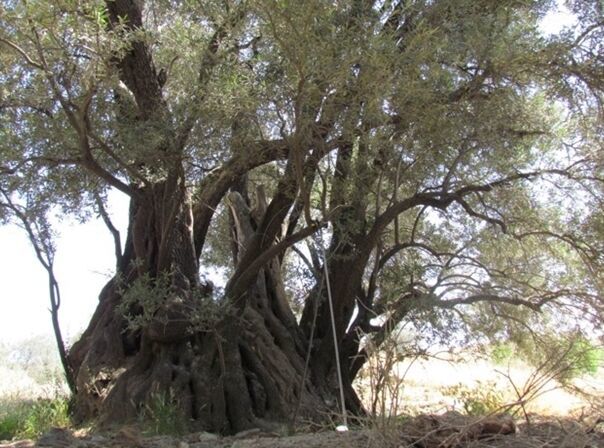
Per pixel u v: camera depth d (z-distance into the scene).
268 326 13.72
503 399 13.44
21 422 12.31
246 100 9.61
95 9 8.86
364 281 15.36
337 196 11.53
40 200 11.86
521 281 13.91
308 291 14.49
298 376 12.99
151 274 12.70
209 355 12.34
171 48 11.16
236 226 15.43
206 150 10.70
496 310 14.41
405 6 9.49
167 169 10.87
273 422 12.21
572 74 11.25
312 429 12.02
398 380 6.79
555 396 11.48
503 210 14.01
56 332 14.84
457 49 10.27
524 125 11.66
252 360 12.84
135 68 11.02
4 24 8.95
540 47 10.77
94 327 14.47
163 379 12.02
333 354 13.46
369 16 9.38
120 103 11.27
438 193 12.05
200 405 11.90
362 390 14.04
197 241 13.87
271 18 8.84
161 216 11.71
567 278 14.28
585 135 12.58
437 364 21.80
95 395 12.76
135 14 11.41
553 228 14.04
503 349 14.65
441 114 10.23
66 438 9.66
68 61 9.29
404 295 13.59
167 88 11.72
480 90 10.92
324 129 9.88
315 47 8.73
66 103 9.58
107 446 9.27
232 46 10.26
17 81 9.81
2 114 10.32
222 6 10.26
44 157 10.55
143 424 11.30
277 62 9.51
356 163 11.18
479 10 10.88
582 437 5.95
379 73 9.06
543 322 14.02
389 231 15.02
